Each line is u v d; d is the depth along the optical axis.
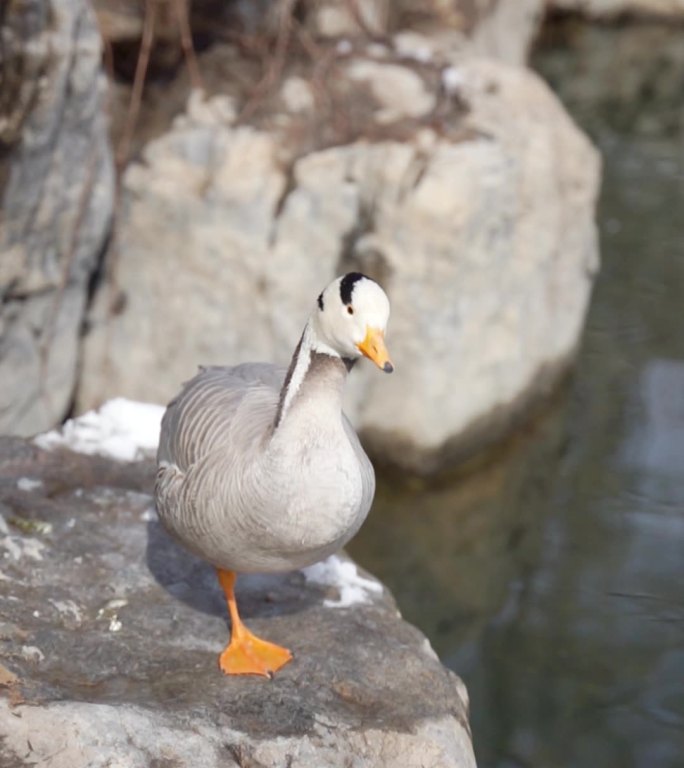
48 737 5.96
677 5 29.95
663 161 22.86
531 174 14.59
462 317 13.98
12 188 11.37
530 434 15.34
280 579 7.82
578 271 16.02
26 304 12.09
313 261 13.67
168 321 13.84
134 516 8.25
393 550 13.56
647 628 12.68
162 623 7.26
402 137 13.96
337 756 6.36
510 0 23.23
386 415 14.05
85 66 11.63
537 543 13.71
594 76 27.05
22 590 7.32
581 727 11.55
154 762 6.00
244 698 6.63
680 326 17.66
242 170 13.59
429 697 6.93
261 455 6.30
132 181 13.64
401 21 19.42
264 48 15.24
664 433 15.55
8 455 8.68
